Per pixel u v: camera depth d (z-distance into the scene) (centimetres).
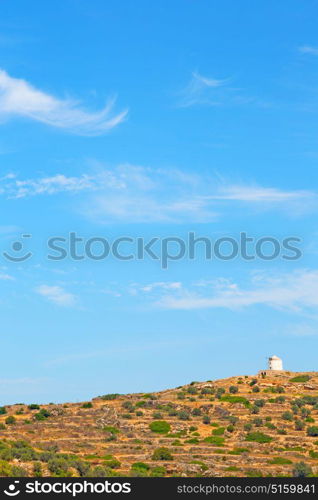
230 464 18850
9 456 17550
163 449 19675
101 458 18938
